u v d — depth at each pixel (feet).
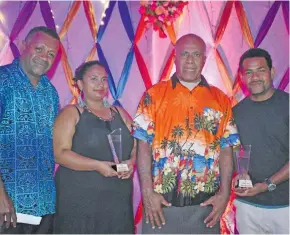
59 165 6.99
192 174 7.04
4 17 7.26
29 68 6.77
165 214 7.06
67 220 6.95
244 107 7.54
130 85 7.47
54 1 7.42
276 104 7.52
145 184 7.02
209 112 7.23
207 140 7.13
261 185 7.38
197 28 7.68
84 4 7.50
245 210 7.43
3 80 6.49
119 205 7.14
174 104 7.22
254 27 7.76
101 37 7.49
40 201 6.60
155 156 7.10
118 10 7.59
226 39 7.69
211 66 7.62
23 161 6.46
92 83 7.30
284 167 7.43
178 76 7.36
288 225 7.39
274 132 7.47
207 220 7.04
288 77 7.68
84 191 7.02
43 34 7.03
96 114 7.23
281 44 7.77
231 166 7.16
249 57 7.63
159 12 7.60
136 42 7.56
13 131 6.42
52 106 6.95
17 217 6.39
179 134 7.12
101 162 7.06
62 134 7.02
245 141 7.48
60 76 7.23
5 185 6.34
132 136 7.22
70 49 7.36
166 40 7.59
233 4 7.77
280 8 7.82
